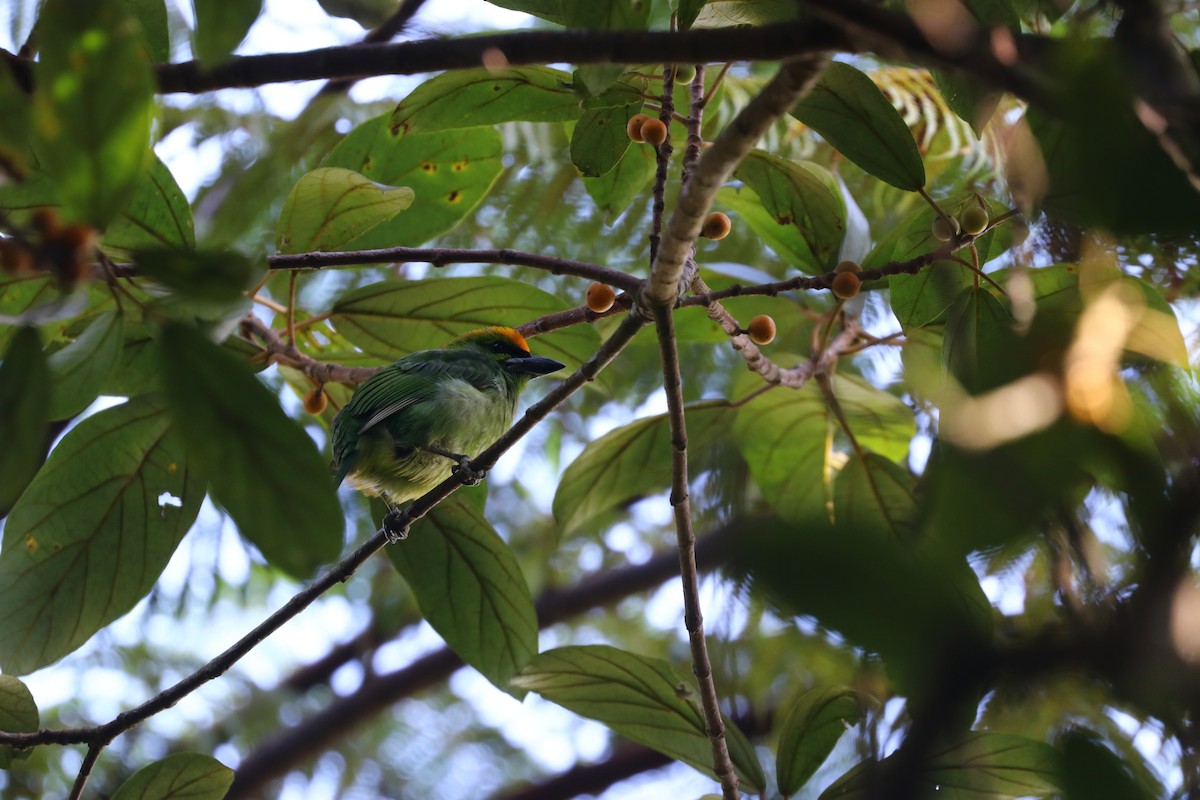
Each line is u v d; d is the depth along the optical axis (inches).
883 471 305.4
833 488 311.0
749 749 249.6
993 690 83.9
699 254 449.4
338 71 171.9
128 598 290.0
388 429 335.6
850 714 235.3
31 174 210.7
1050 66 115.0
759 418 333.7
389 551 317.7
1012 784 193.8
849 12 132.1
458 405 342.3
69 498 283.4
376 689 561.3
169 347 134.3
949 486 88.6
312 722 556.1
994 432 91.4
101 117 130.5
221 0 143.8
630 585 553.6
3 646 279.3
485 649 314.5
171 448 287.6
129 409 282.5
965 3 203.0
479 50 165.6
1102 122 99.0
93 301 270.1
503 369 365.4
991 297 231.3
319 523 135.6
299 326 312.7
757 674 292.7
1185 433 112.5
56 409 172.2
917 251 268.8
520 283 306.0
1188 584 87.0
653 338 337.4
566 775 557.6
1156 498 91.8
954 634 82.6
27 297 256.1
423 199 333.7
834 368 336.2
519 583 310.3
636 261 450.3
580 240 452.1
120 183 133.9
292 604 264.1
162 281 130.8
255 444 135.0
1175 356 144.6
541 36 163.9
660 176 239.0
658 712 256.5
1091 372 96.8
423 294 307.4
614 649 248.4
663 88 253.8
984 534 87.2
